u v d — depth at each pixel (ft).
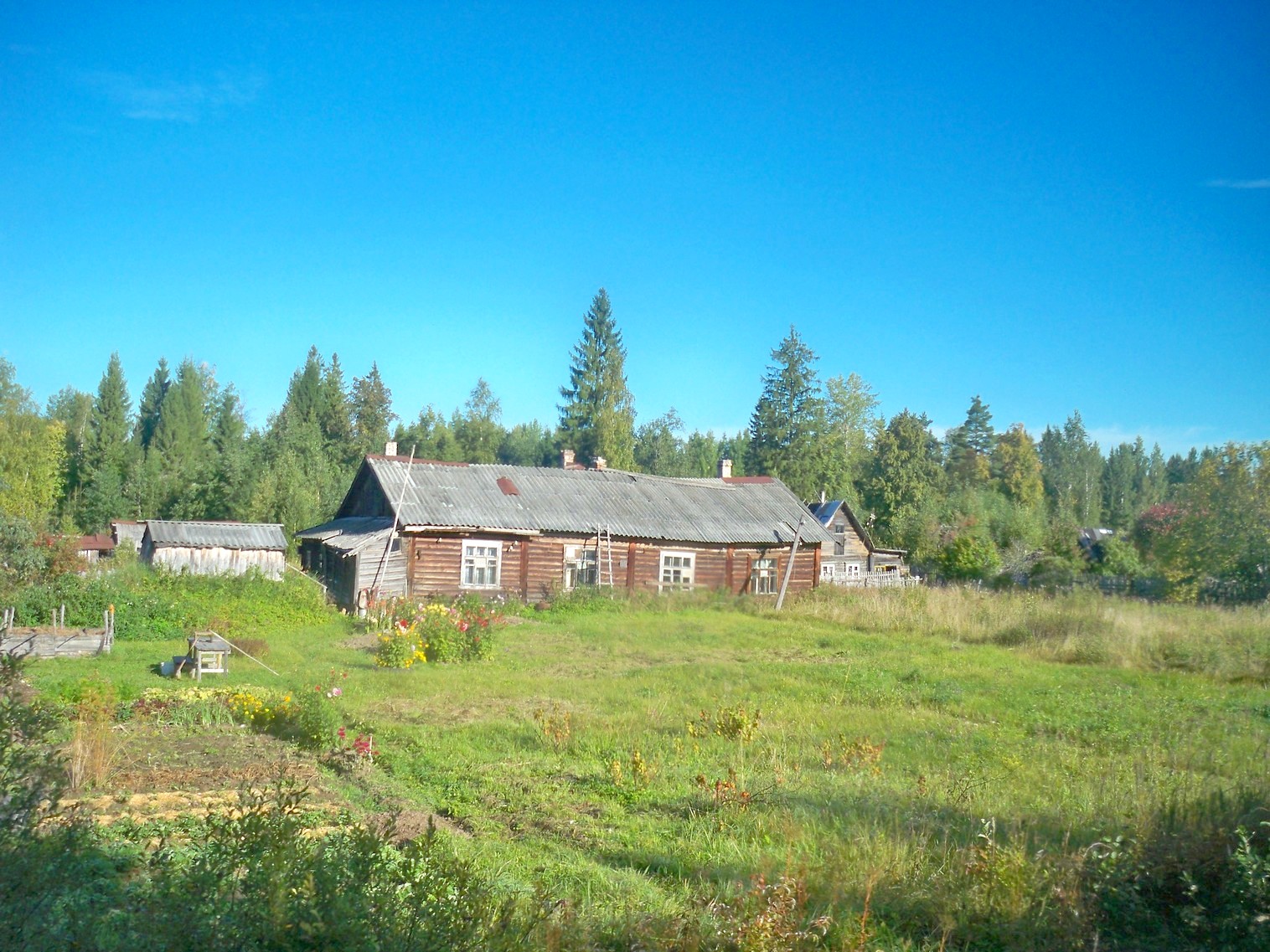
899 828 27.02
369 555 100.42
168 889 16.40
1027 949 20.68
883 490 222.28
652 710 48.03
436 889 17.54
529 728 44.19
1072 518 229.66
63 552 85.51
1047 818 27.86
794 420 238.89
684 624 92.84
